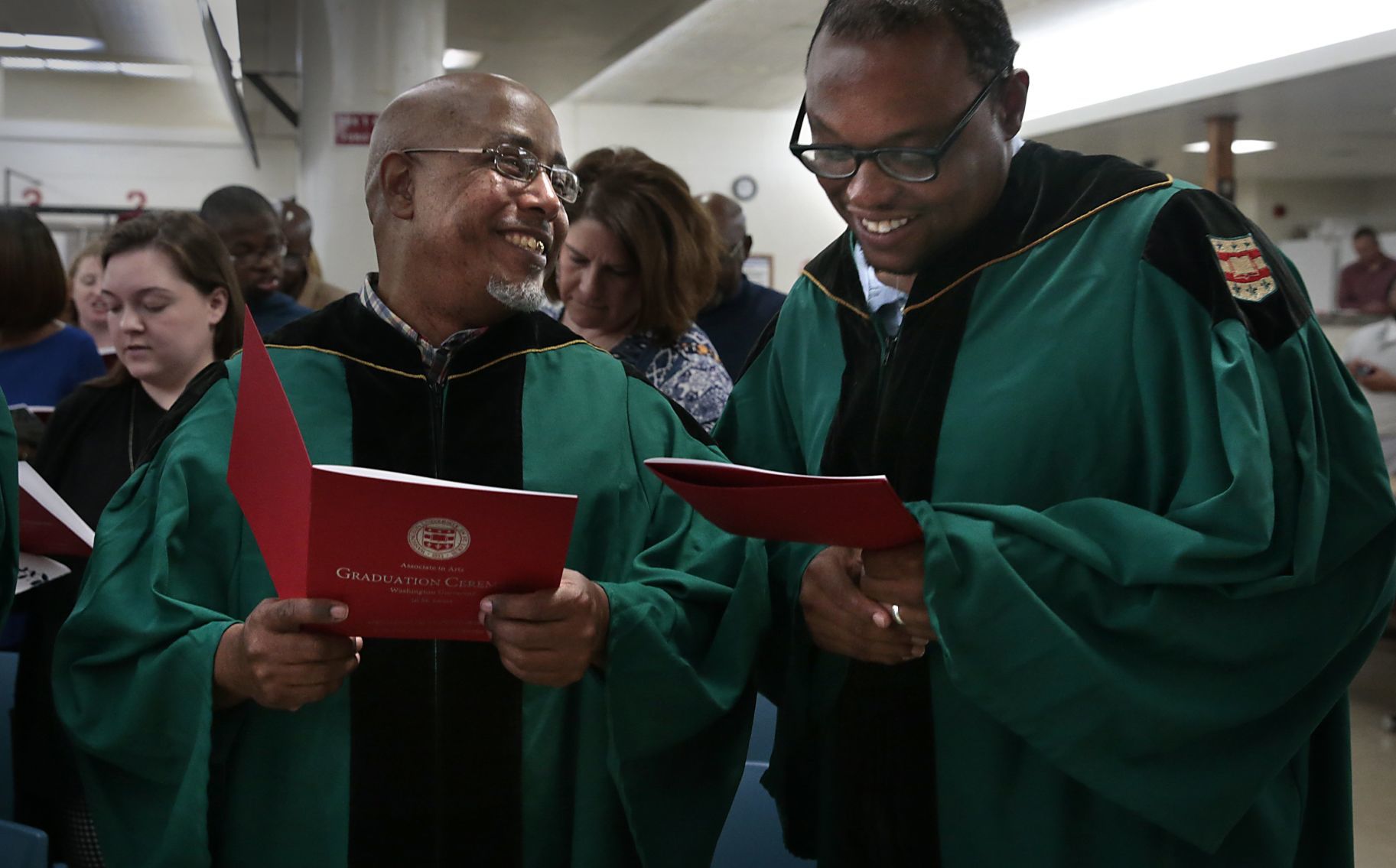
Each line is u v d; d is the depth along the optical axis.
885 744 1.41
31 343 2.87
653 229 2.16
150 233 2.07
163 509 1.33
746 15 8.74
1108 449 1.30
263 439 1.12
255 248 3.10
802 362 1.56
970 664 1.19
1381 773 3.81
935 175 1.27
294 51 8.62
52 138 12.59
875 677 1.42
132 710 1.28
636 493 1.45
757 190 12.93
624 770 1.34
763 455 1.62
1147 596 1.20
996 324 1.36
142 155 12.85
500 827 1.32
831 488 1.09
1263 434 1.16
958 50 1.26
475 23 7.57
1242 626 1.20
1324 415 1.24
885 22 1.25
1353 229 11.04
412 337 1.41
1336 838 1.37
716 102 12.47
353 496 1.03
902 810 1.39
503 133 1.36
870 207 1.30
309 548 1.06
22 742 1.93
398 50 6.00
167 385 2.08
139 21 8.61
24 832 1.57
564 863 1.37
